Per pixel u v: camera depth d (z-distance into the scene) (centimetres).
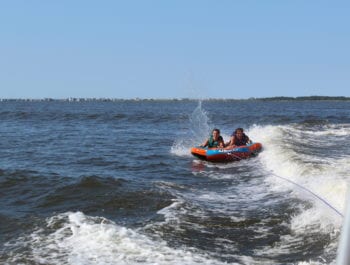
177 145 2238
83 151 1966
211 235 714
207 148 1734
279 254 615
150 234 695
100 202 922
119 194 980
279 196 969
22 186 1095
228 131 2941
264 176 1273
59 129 3344
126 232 683
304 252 612
